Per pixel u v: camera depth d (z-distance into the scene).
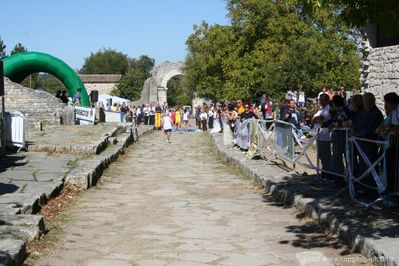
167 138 27.23
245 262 5.95
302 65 24.98
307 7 6.64
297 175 11.25
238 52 35.22
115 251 6.41
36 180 10.64
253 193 10.66
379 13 7.19
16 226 6.61
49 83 106.38
